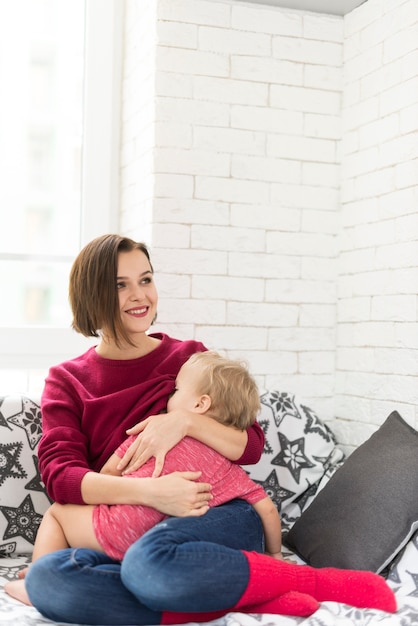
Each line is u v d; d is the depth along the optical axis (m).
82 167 2.83
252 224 2.66
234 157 2.64
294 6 2.69
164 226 2.56
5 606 1.71
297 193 2.71
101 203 2.84
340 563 1.95
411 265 2.36
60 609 1.61
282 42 2.69
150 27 2.59
